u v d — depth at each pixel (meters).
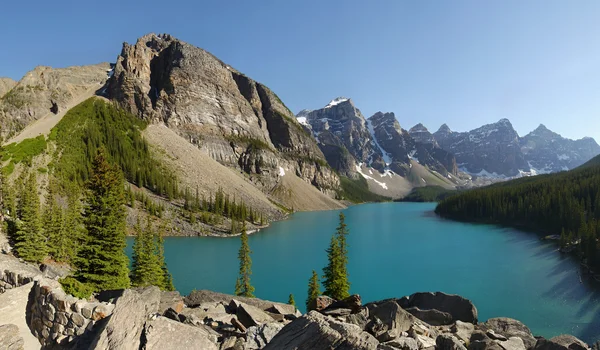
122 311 9.91
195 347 9.16
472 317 19.09
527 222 145.38
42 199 101.44
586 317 52.66
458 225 161.75
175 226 120.19
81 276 30.06
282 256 93.62
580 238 95.44
